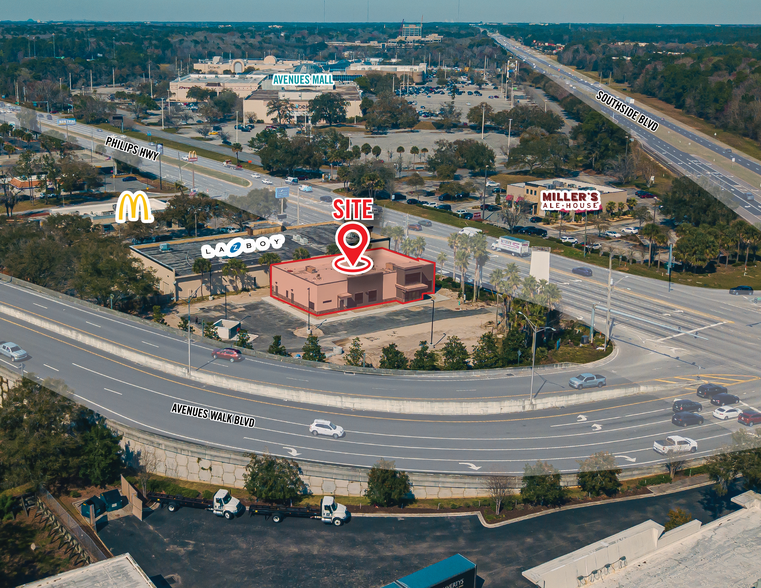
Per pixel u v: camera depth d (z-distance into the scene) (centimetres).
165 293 13088
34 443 7319
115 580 5125
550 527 6825
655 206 17688
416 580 5212
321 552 6550
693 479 7512
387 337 11356
